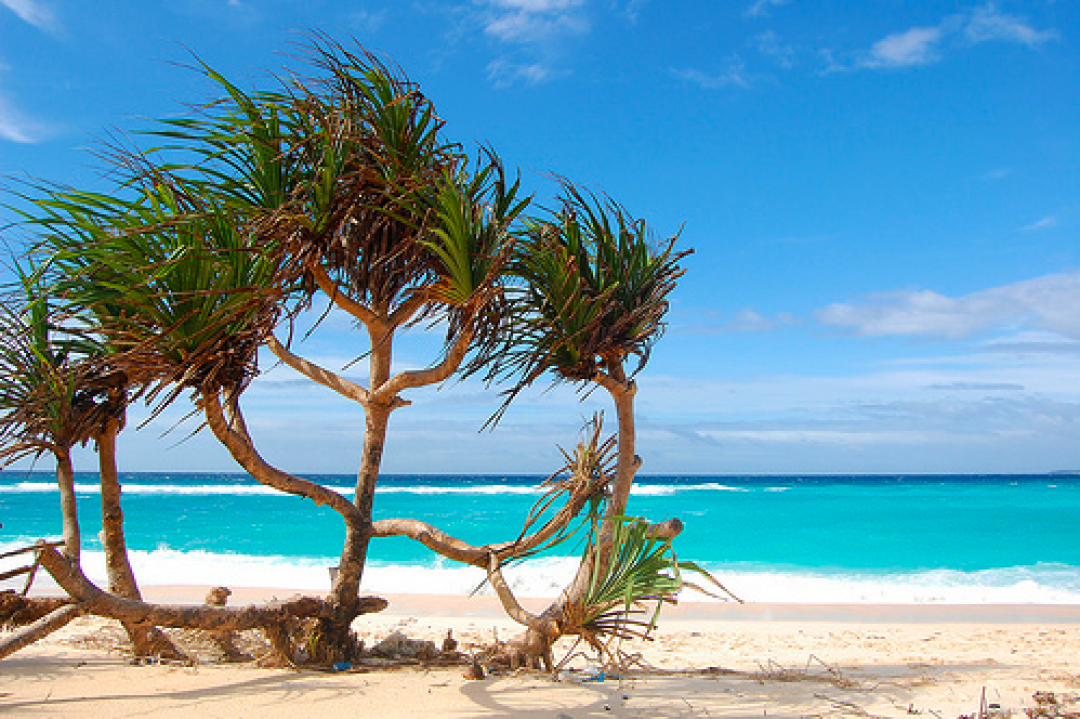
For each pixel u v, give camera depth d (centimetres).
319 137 470
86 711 405
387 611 1114
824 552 2028
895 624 1041
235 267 441
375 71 500
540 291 528
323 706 424
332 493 527
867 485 6638
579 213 546
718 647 797
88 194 421
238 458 486
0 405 463
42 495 4609
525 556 532
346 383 547
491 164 519
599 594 485
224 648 564
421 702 439
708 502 3988
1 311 457
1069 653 752
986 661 683
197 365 429
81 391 499
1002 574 1623
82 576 440
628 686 511
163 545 2067
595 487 534
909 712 461
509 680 499
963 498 4319
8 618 496
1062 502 3884
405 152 507
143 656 551
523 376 525
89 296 428
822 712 454
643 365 562
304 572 1545
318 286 511
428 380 512
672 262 568
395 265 530
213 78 458
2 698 432
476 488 5759
